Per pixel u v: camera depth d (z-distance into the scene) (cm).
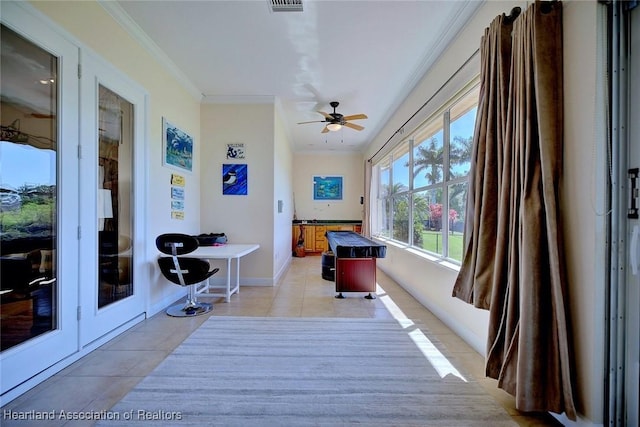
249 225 420
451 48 265
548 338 141
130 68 261
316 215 788
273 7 232
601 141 128
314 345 226
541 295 141
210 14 240
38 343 173
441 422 143
